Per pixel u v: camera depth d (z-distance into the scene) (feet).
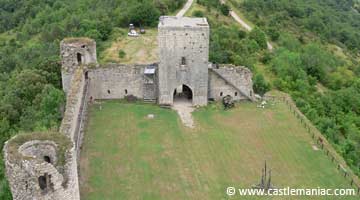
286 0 558.97
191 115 187.42
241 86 201.67
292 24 489.67
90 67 193.47
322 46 434.71
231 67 198.70
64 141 106.32
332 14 607.78
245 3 466.70
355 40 509.76
